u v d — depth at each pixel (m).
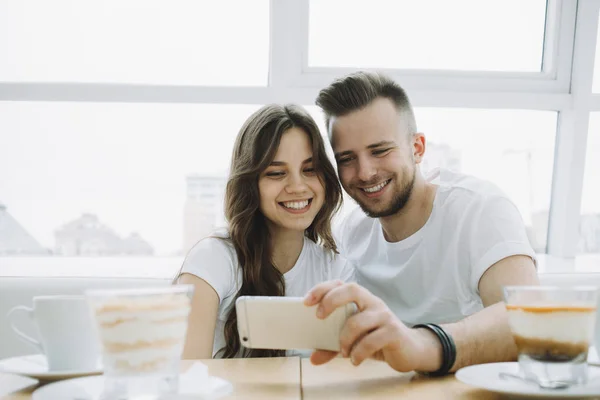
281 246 1.39
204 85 2.01
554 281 1.70
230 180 1.34
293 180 1.29
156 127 2.10
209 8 2.04
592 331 0.64
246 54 2.06
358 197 1.37
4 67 2.04
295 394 0.67
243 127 1.36
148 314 0.61
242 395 0.66
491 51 2.12
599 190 2.21
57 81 2.04
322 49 2.08
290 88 2.02
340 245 1.55
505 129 2.17
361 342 0.73
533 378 0.64
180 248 2.18
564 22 2.06
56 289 1.58
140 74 2.05
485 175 2.20
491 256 1.25
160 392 0.62
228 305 1.31
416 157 1.43
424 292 1.39
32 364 0.80
